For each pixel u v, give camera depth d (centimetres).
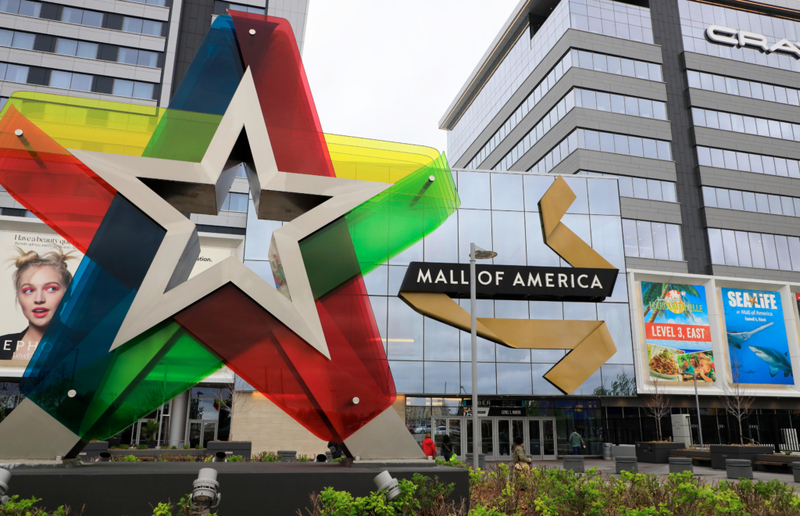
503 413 2977
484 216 3014
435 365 2795
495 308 2895
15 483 588
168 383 708
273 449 2639
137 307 702
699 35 4369
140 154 792
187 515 519
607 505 732
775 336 3422
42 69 3812
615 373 2892
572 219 3069
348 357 774
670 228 3847
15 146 742
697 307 3338
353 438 752
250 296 735
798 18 4634
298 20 4316
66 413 673
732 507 722
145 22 4066
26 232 2952
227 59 867
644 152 3969
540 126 4419
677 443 2861
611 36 4181
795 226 4047
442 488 679
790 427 3444
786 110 4334
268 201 834
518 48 5012
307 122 855
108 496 604
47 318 2881
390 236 847
